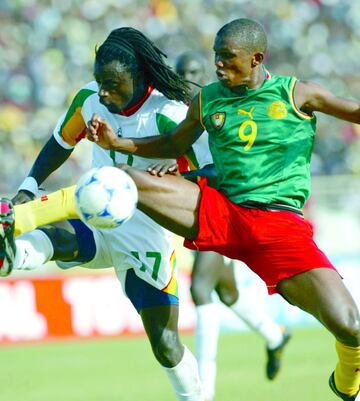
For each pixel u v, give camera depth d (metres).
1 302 40.75
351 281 48.56
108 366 34.28
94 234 19.89
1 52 64.88
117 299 42.72
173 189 17.56
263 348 39.00
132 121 19.25
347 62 74.88
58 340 41.41
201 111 18.00
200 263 26.86
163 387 29.23
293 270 17.52
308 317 47.25
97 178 16.78
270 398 26.73
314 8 75.94
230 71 17.44
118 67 18.28
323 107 17.67
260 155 17.64
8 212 17.22
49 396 27.91
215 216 17.64
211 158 19.31
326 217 52.69
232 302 28.56
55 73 65.00
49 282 41.56
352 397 19.05
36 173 20.66
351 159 65.94
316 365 33.59
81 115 19.97
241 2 73.88
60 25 67.69
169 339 19.47
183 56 28.17
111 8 69.81
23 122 61.66
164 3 71.56
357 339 17.28
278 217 17.61
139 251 19.58
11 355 37.66
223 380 30.56
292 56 73.19
